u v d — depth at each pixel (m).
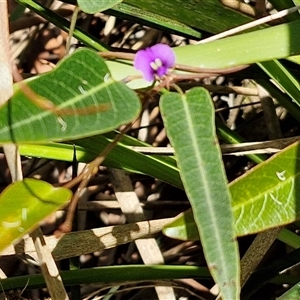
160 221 0.47
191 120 0.32
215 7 0.48
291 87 0.48
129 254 0.68
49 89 0.31
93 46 0.51
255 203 0.36
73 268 0.52
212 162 0.32
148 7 0.48
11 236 0.31
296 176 0.36
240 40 0.42
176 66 0.37
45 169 0.71
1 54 0.35
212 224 0.32
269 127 0.61
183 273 0.49
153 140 0.72
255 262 0.47
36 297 0.62
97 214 0.72
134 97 0.31
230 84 0.72
